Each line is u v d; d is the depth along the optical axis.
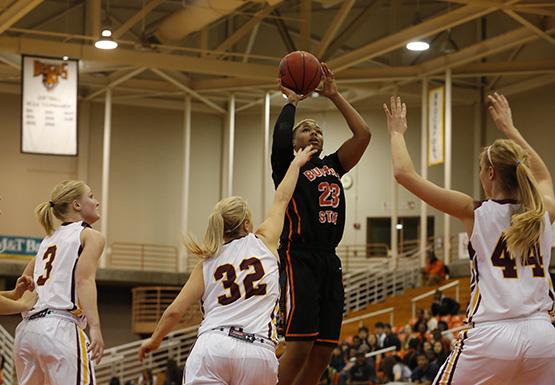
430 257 32.06
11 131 36.00
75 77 29.73
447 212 6.00
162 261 37.28
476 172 35.78
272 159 7.33
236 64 32.75
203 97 37.19
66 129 29.44
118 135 37.38
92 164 36.78
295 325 7.02
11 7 27.23
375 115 37.19
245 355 6.11
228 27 36.09
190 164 38.19
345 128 36.88
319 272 7.13
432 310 26.28
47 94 29.42
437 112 32.34
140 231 37.19
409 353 22.11
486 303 5.79
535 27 27.64
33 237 33.34
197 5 28.31
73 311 7.18
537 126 34.06
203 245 6.40
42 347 7.05
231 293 6.29
